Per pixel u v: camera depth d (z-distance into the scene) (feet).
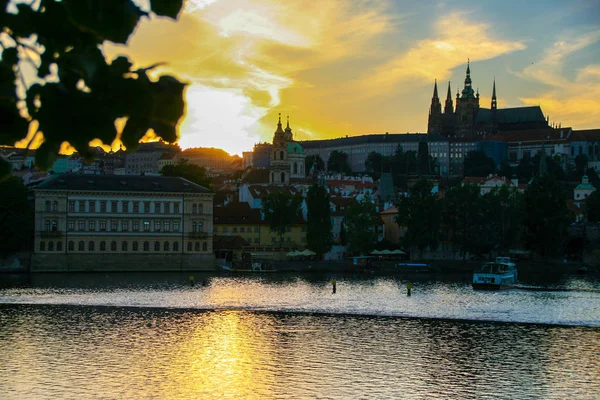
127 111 32.50
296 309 450.30
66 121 31.71
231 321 394.73
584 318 422.82
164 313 420.77
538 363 294.25
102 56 31.96
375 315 427.74
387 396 241.55
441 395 242.99
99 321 384.88
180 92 33.50
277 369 277.85
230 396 238.07
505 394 246.47
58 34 31.01
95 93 32.01
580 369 283.59
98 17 30.50
